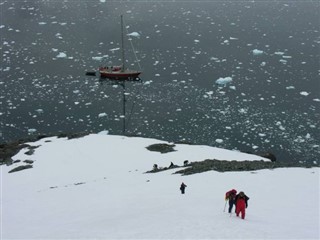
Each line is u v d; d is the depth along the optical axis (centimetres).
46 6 16550
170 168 4025
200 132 6425
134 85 8638
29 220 2730
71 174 4325
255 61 10044
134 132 6525
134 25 13938
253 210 2069
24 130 6619
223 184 2898
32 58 10362
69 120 7000
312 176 3080
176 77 9031
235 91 8100
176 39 12212
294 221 1819
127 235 1642
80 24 13938
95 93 8219
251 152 5456
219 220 1788
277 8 16975
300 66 9619
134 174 4003
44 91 8244
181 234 1566
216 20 14738
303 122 6638
